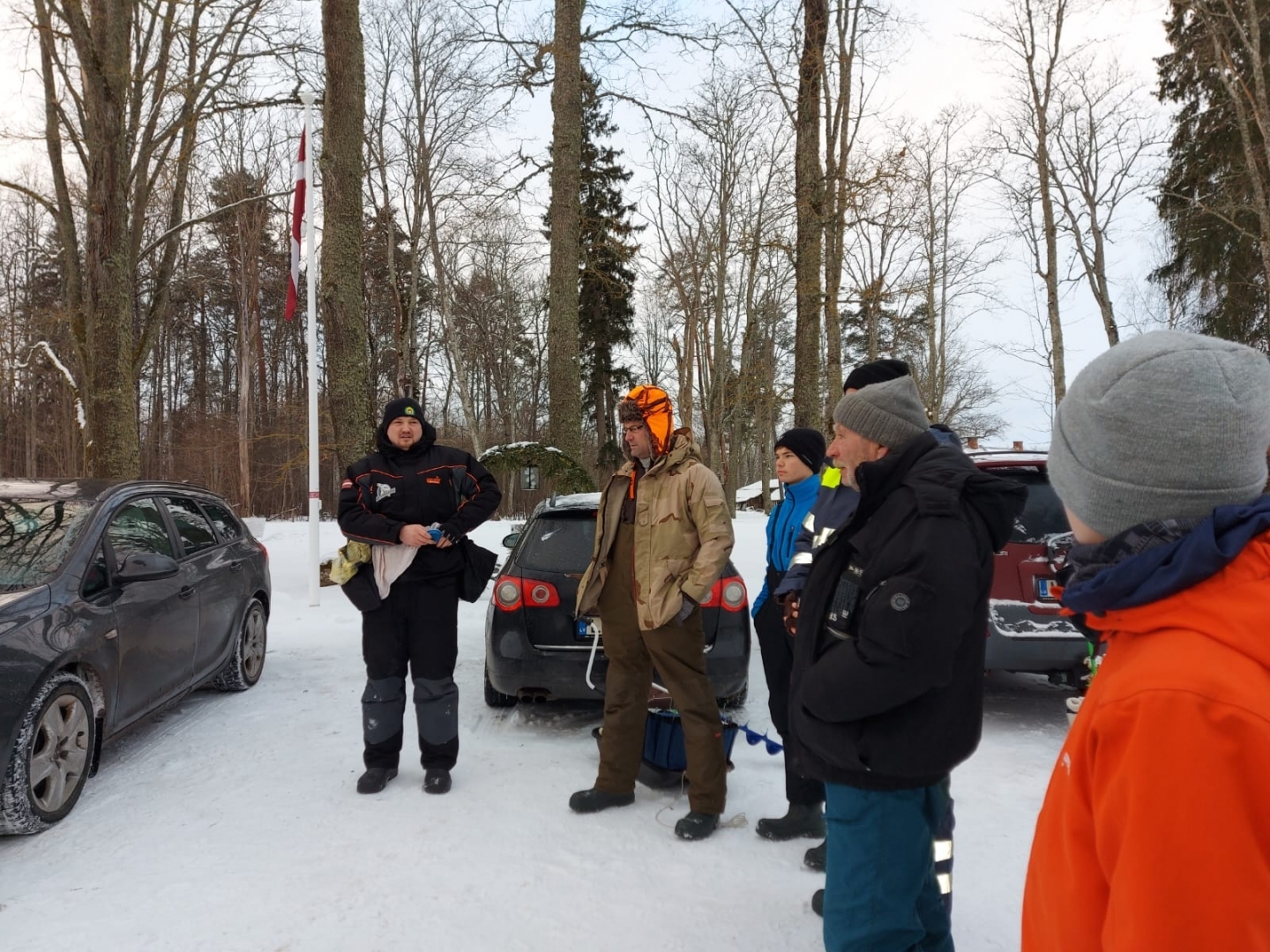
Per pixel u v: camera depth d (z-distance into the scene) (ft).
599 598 12.05
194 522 17.28
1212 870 2.53
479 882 9.64
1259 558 2.82
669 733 12.69
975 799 12.08
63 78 35.70
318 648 22.33
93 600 12.45
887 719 6.05
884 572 5.92
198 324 134.00
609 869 10.00
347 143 30.78
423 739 12.52
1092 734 3.01
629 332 103.55
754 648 22.31
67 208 38.17
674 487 11.10
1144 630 3.02
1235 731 2.55
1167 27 65.36
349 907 9.07
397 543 12.13
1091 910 3.08
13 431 122.83
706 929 8.68
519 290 116.78
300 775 13.12
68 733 11.49
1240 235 61.21
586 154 93.61
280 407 107.34
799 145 33.09
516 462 35.40
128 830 11.02
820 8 32.37
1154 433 3.01
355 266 31.12
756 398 80.69
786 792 11.00
